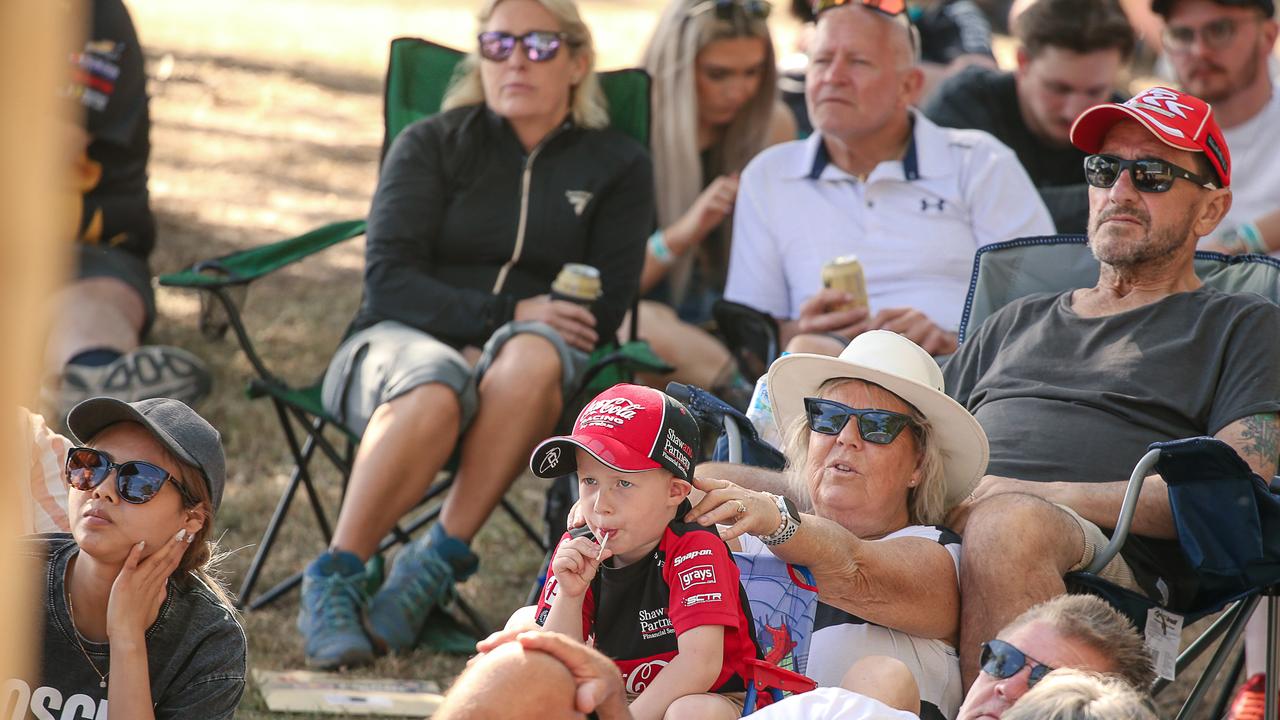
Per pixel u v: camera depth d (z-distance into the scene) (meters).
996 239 13.76
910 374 8.57
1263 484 7.93
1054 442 9.52
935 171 13.85
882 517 8.50
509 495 15.87
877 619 7.93
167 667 7.04
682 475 6.85
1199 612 8.88
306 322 20.69
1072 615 6.04
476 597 13.27
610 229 13.77
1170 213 9.55
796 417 9.09
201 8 52.69
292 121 35.38
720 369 16.09
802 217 14.10
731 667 6.76
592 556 6.76
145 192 16.14
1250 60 14.59
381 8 56.91
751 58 16.33
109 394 14.27
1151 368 9.53
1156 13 15.02
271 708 10.33
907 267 13.74
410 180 13.41
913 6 22.55
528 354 12.14
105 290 15.27
